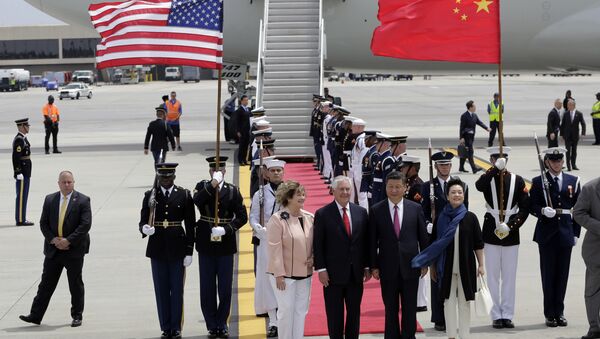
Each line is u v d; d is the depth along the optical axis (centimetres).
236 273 1474
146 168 2953
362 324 1148
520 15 3362
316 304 1260
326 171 2489
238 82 3650
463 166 2684
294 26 3278
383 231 1005
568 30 3350
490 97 7925
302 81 3119
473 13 1184
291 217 1012
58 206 1202
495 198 1171
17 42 14475
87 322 1211
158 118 2598
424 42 1197
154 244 1138
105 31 1266
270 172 1192
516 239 1157
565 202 1153
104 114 6347
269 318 1179
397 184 1002
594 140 3750
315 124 2617
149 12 1242
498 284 1165
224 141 3866
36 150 3669
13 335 1150
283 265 1001
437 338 1104
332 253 995
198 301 1329
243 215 1155
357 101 7394
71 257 1190
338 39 3444
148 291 1380
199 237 1146
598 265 1073
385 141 1523
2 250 1719
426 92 9062
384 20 1206
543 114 5669
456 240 1016
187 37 1239
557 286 1153
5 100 8944
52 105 3453
